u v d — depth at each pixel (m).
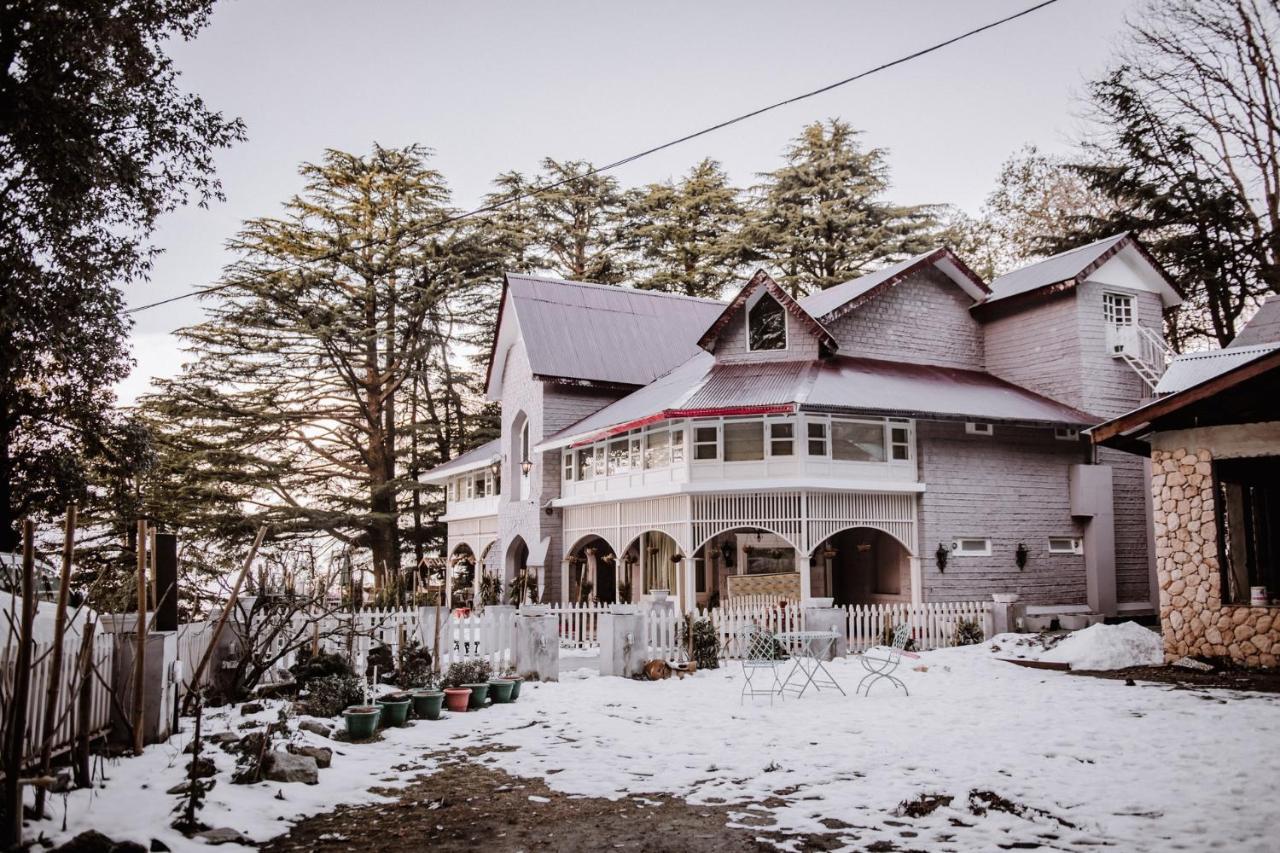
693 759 9.53
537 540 31.00
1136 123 35.84
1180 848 6.36
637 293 36.53
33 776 7.51
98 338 18.25
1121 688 14.08
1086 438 27.12
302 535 40.06
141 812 7.16
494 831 7.14
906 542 24.11
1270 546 19.22
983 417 23.81
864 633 20.48
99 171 15.32
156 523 33.22
